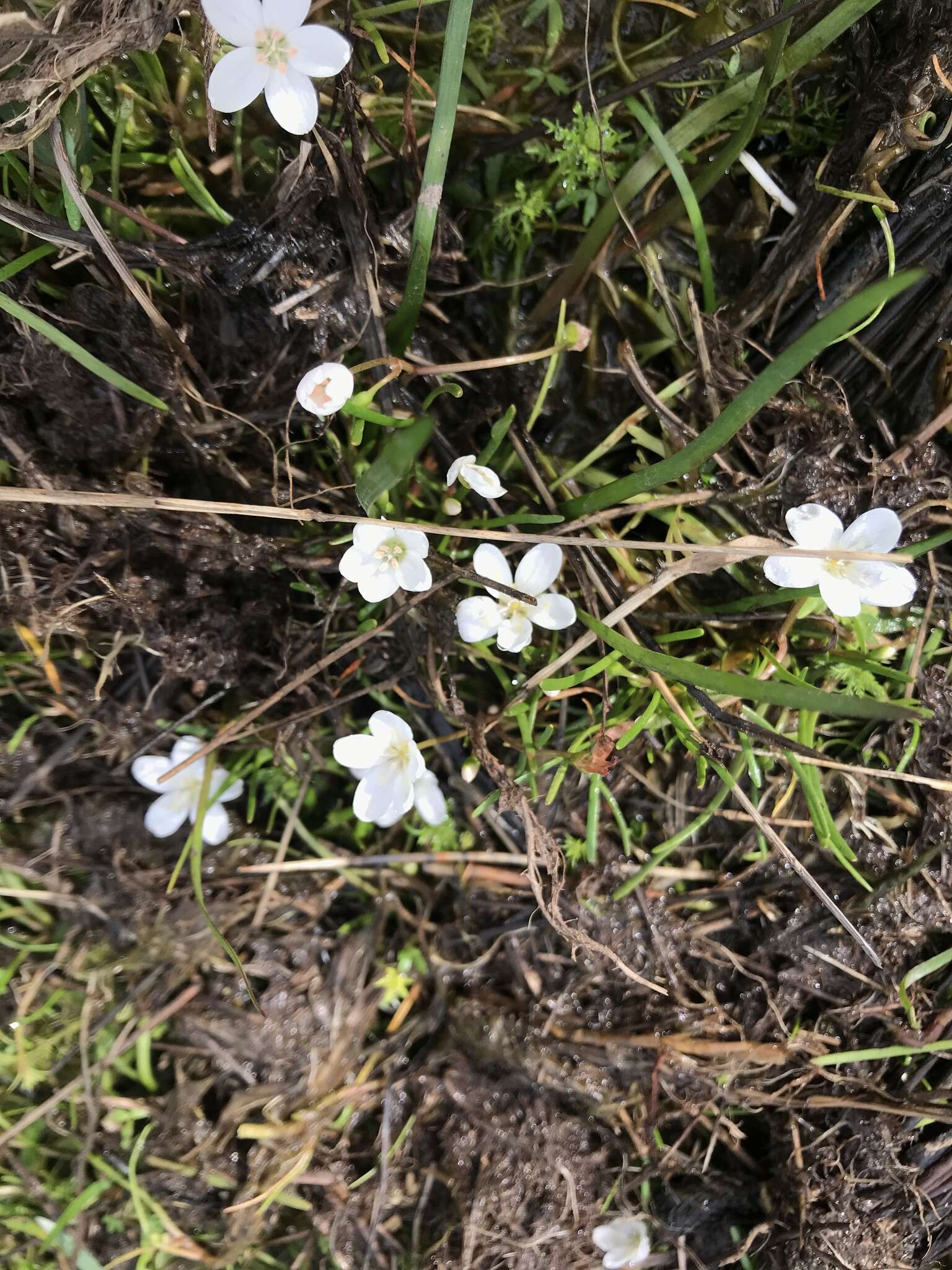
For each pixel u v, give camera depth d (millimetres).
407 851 140
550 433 128
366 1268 134
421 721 133
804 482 120
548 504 121
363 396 106
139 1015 137
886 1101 130
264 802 140
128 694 134
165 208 114
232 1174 136
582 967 133
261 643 128
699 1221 137
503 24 112
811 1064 130
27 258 105
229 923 137
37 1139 141
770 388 87
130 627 124
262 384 116
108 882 137
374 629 114
